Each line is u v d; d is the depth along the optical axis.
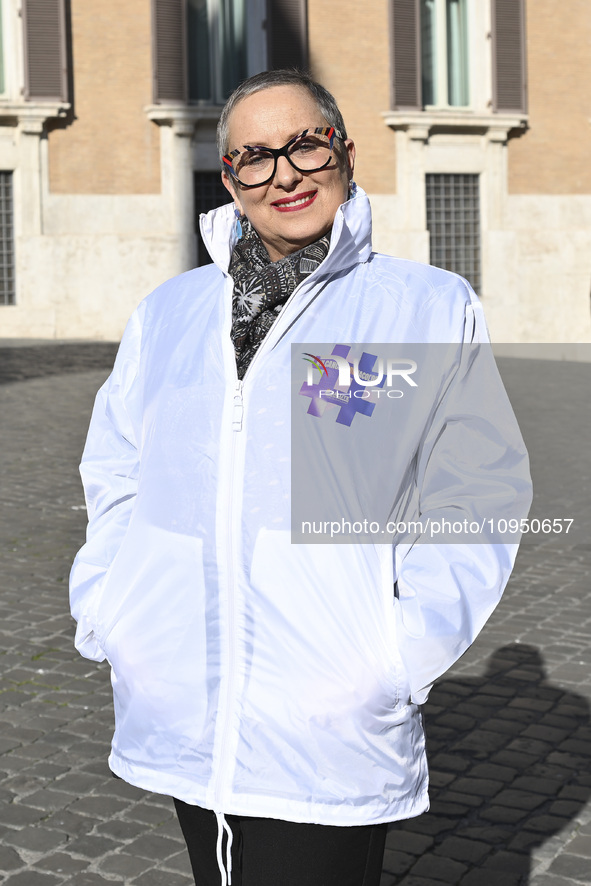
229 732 1.83
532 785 3.88
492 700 4.67
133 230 21.25
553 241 24.30
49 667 5.06
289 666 1.82
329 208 2.00
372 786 1.82
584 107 24.33
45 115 20.28
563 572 6.72
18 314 20.78
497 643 5.40
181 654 1.89
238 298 1.97
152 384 2.04
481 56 23.31
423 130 22.67
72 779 3.93
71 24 20.53
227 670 1.85
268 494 1.86
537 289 24.27
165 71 20.95
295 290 1.92
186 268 21.52
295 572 1.83
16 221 20.66
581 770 3.99
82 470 2.15
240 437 1.89
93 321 21.09
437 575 1.87
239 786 1.81
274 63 21.47
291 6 21.48
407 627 1.84
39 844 3.47
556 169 24.28
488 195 23.66
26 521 7.86
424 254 22.95
